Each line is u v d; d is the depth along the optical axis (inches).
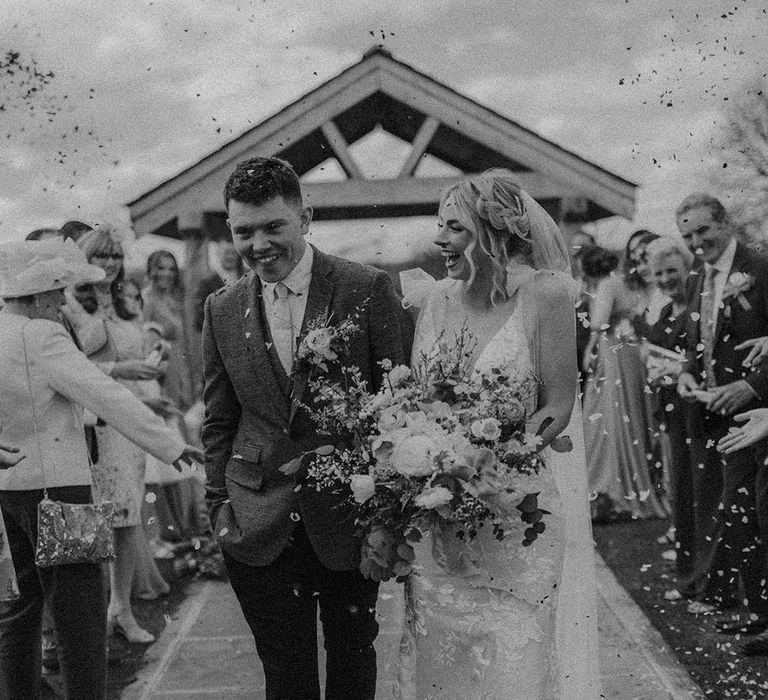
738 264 202.1
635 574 243.1
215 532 135.0
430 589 127.6
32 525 150.6
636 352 296.2
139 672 194.4
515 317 131.5
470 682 126.1
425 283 139.7
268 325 133.1
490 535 125.6
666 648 193.5
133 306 232.8
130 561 214.2
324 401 130.3
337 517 130.1
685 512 223.8
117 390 152.9
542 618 126.4
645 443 299.3
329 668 137.7
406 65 352.5
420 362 134.1
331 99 354.6
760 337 199.9
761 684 173.8
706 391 202.8
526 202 131.3
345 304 132.4
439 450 116.0
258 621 133.9
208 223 360.5
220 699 179.3
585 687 137.7
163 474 284.0
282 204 129.3
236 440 135.0
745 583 193.9
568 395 131.1
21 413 150.5
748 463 192.5
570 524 139.3
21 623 152.3
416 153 356.2
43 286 151.6
